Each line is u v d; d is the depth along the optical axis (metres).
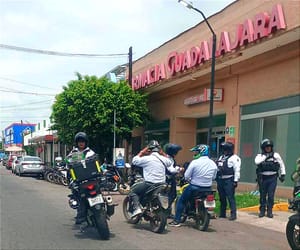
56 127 26.67
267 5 16.25
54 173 25.00
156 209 9.44
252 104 18.31
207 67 19.52
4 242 8.21
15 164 35.62
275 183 11.88
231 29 18.61
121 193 17.67
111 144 26.39
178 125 25.08
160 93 26.64
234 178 11.70
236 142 19.11
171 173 9.99
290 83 15.95
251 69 18.14
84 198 8.62
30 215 11.59
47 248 7.75
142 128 30.23
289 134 16.11
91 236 8.85
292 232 7.91
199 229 9.99
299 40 15.19
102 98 24.44
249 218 11.95
